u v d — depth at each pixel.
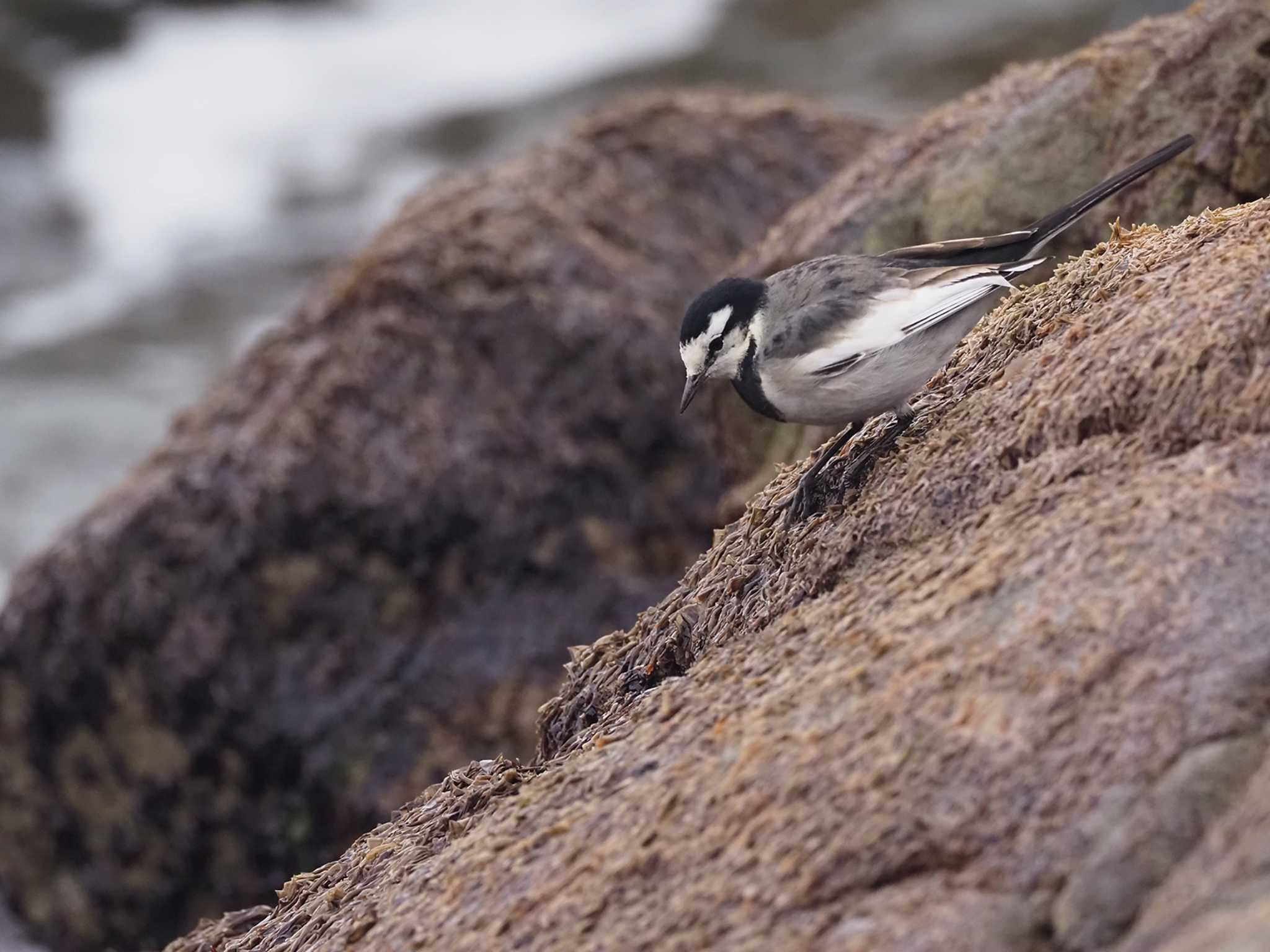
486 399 13.12
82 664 12.77
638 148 15.02
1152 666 4.91
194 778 12.70
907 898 4.73
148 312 24.34
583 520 12.94
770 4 30.25
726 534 8.07
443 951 5.50
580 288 13.45
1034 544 5.59
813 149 15.44
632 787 5.71
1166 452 5.79
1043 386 6.43
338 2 32.75
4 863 13.30
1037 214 10.80
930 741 5.07
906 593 5.85
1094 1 27.66
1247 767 4.58
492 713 12.44
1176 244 6.83
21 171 28.08
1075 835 4.66
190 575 12.66
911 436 7.02
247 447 12.93
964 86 26.70
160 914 12.94
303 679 12.56
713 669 6.26
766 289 7.26
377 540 12.77
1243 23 9.60
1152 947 4.23
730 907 4.99
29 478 20.67
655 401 13.12
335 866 7.16
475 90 29.55
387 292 13.50
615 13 31.50
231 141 28.62
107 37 31.61
